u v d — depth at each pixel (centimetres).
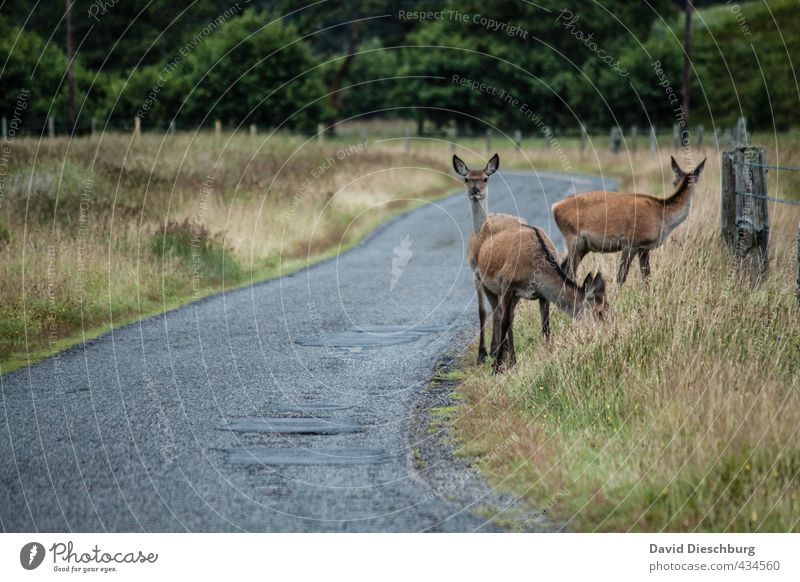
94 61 17000
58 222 6094
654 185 8912
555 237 7031
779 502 2231
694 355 2859
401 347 4156
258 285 5872
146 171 8162
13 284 4794
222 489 2489
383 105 18175
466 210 9412
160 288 5444
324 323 4712
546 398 2989
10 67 14538
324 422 3062
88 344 4272
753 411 2475
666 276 3762
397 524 2273
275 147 11338
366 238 7994
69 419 3111
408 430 2959
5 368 3831
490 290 3581
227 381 3603
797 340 2986
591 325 3281
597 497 2333
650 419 2606
